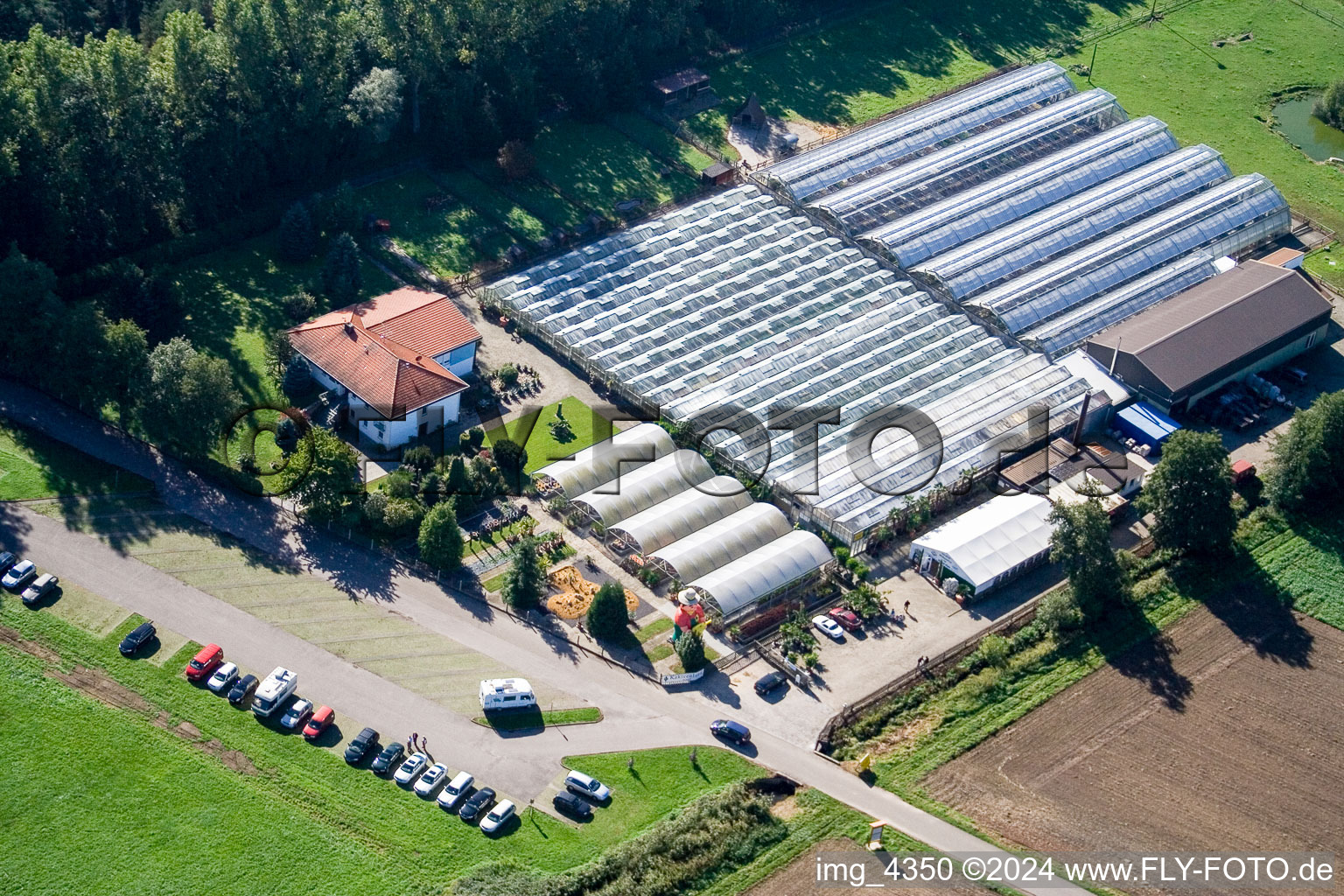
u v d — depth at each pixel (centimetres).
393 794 14238
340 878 13462
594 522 17550
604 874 13612
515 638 16125
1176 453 17650
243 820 13850
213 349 19375
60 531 16562
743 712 15550
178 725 14638
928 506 18062
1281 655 16938
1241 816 14912
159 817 13800
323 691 15175
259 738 14612
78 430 17912
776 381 19575
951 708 15875
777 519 17662
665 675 15875
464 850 13788
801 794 14700
